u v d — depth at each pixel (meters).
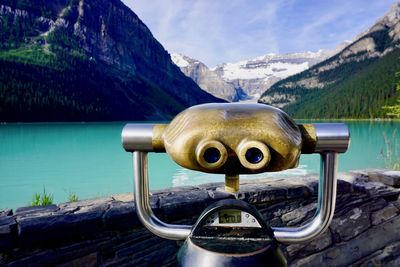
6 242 1.49
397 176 2.51
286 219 2.21
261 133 0.55
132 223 1.78
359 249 2.41
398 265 2.54
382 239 2.50
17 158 17.61
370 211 2.44
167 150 0.62
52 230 1.58
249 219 0.71
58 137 30.11
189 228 0.79
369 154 16.62
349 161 14.72
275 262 0.67
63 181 12.34
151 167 14.16
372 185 2.45
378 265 2.48
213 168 0.56
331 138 0.65
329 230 2.29
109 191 10.85
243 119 0.56
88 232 1.67
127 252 1.81
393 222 2.54
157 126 0.70
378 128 37.78
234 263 0.64
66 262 1.65
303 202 2.27
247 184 2.25
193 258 0.67
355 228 2.38
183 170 13.55
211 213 0.72
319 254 2.28
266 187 2.15
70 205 1.81
